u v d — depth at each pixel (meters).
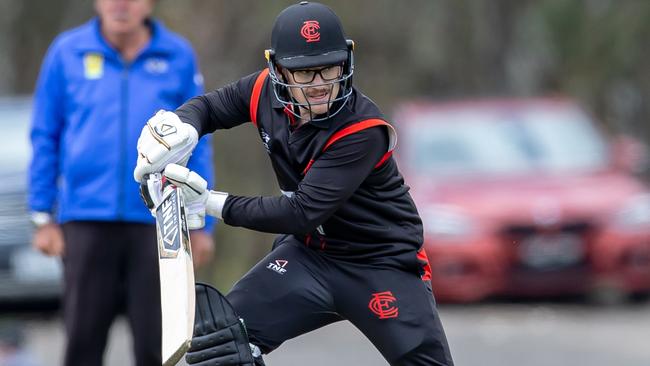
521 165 45.03
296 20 17.66
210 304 18.56
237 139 48.47
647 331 38.03
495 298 43.50
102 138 24.70
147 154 17.83
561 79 63.88
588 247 41.84
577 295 43.69
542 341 36.53
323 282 19.34
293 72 17.72
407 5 58.81
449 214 41.91
